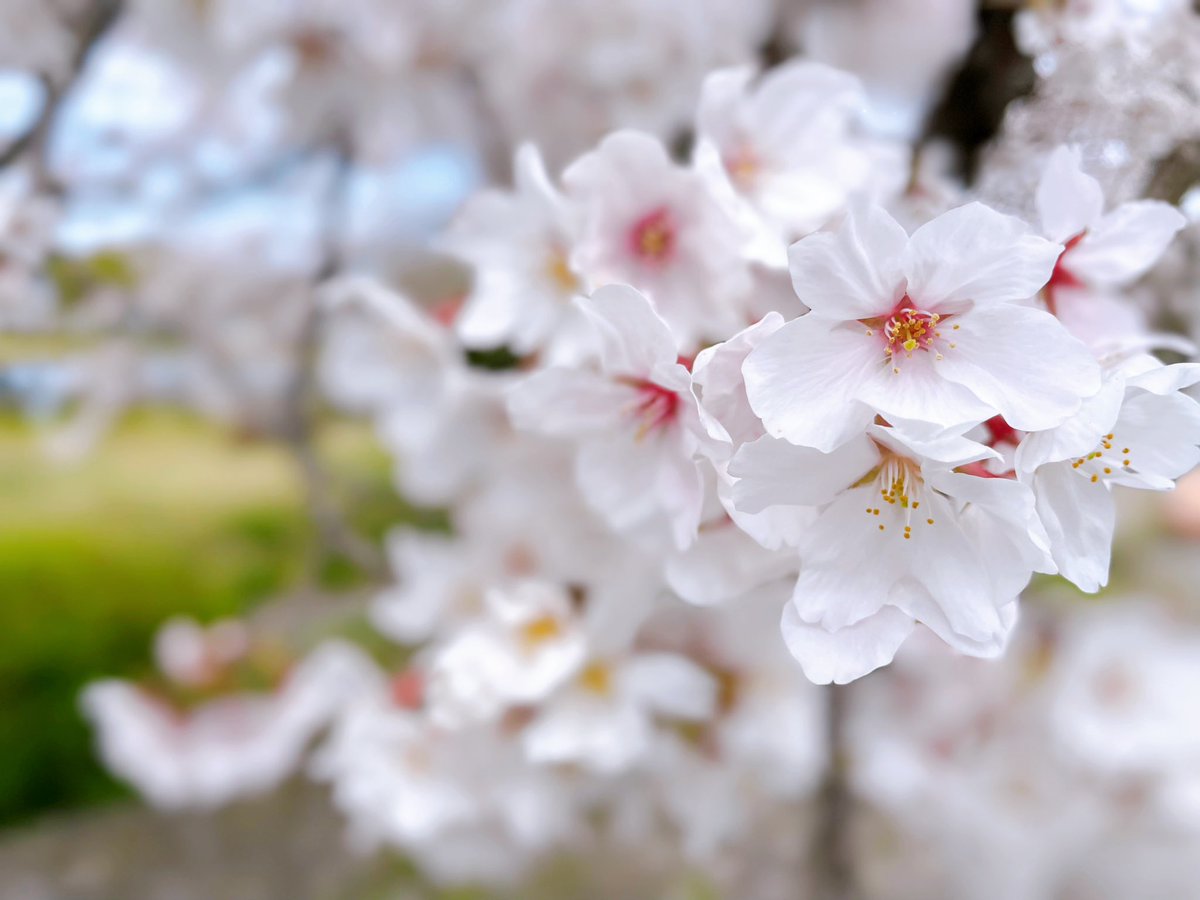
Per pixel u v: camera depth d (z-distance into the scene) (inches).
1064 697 19.3
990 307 7.0
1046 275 7.0
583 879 22.4
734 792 16.5
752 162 9.2
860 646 7.2
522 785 14.0
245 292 26.0
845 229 7.0
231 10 15.8
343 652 19.0
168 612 36.6
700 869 22.1
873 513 7.2
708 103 8.9
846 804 18.2
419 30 17.4
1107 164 8.8
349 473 29.9
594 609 11.1
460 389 11.6
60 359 25.5
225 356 26.4
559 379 8.3
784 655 13.9
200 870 25.7
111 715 18.8
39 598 34.9
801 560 7.3
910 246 7.0
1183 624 26.0
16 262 17.9
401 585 17.6
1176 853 22.4
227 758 19.0
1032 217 8.4
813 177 9.1
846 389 7.0
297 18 17.1
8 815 29.7
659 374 7.9
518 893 22.7
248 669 19.4
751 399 7.0
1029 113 9.1
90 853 27.1
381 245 23.4
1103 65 8.9
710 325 8.5
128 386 27.9
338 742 17.0
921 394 7.0
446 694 11.6
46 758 30.7
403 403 14.1
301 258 25.2
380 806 14.5
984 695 19.7
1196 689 19.4
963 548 7.2
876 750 19.4
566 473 11.5
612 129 14.8
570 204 8.8
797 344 7.1
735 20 14.5
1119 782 20.3
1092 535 7.2
